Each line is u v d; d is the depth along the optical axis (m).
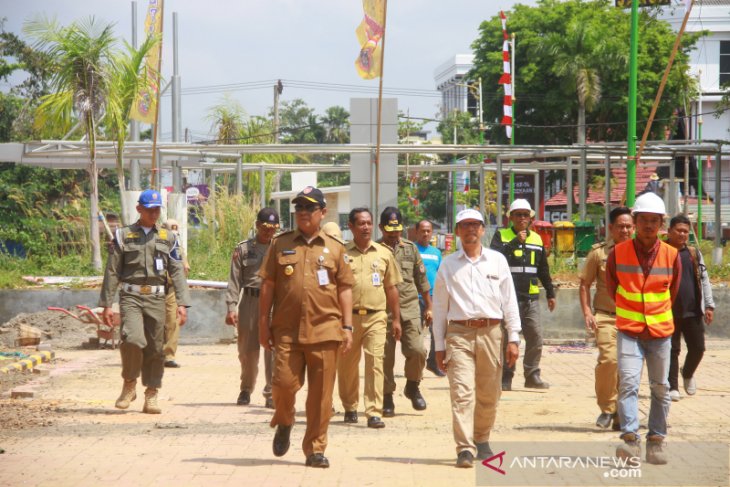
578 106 79.88
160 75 33.09
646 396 18.06
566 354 25.77
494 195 81.94
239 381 20.48
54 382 19.88
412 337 15.98
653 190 45.62
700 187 52.12
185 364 23.64
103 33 32.09
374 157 33.75
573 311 28.22
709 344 28.08
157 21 32.97
